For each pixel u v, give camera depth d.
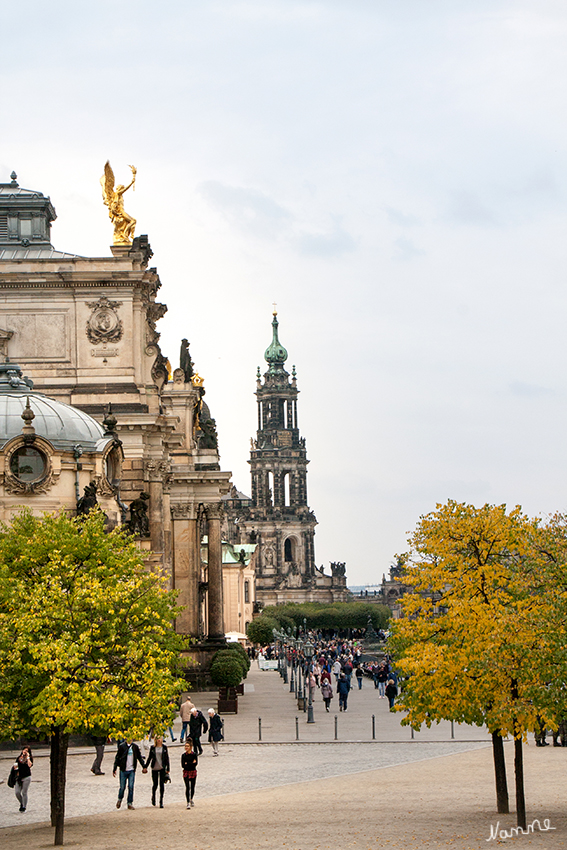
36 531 57.84
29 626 51.59
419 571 55.22
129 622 54.91
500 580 54.03
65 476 85.00
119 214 111.50
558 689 48.97
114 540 58.94
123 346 110.56
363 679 165.50
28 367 110.19
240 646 143.75
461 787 63.09
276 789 64.62
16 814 59.16
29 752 60.56
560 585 52.25
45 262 110.25
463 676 51.72
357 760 76.19
